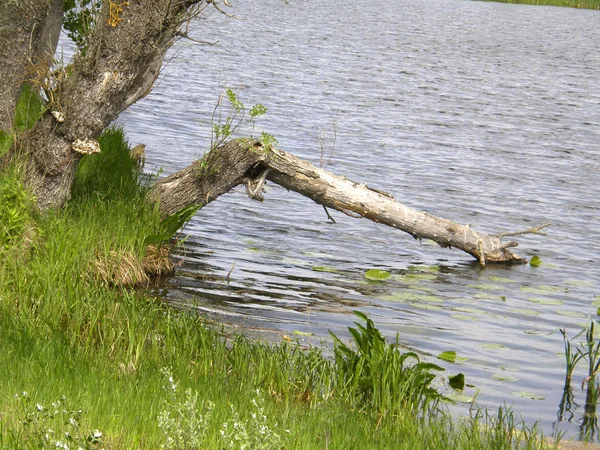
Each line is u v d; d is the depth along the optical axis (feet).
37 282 32.27
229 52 146.51
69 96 37.42
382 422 26.58
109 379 24.35
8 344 25.49
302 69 135.95
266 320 36.99
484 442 25.34
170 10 37.01
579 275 50.31
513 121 108.06
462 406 30.25
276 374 28.66
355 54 163.63
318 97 111.65
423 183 71.97
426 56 171.42
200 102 97.66
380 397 27.99
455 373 33.71
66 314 31.14
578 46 217.15
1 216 34.81
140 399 22.49
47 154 37.78
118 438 19.81
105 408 21.12
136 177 46.09
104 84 37.27
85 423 19.95
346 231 55.21
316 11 265.75
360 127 94.48
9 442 17.87
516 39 224.33
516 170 80.48
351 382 28.86
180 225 42.27
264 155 43.68
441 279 46.83
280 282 42.88
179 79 111.75
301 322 37.32
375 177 72.49
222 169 43.78
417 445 24.12
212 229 51.70
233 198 59.67
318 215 58.13
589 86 147.13
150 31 37.06
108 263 37.58
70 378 23.34
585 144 96.84
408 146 87.10
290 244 50.75
